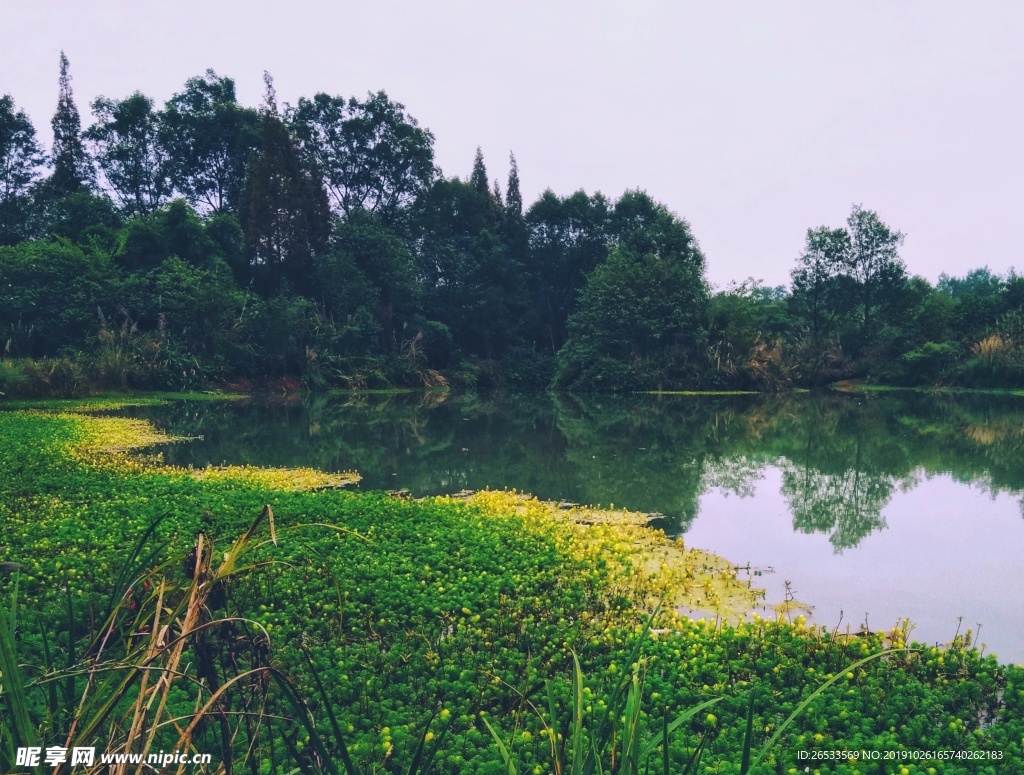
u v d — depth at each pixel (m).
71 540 8.65
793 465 16.20
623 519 11.24
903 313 44.94
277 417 25.69
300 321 36.66
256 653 2.93
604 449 18.59
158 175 42.31
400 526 9.66
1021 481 14.42
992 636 6.81
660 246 43.44
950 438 20.45
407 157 46.91
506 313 46.72
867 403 32.25
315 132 45.91
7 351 27.16
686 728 4.74
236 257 37.59
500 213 50.66
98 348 29.03
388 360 40.88
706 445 19.33
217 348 33.72
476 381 43.78
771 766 4.34
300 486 13.36
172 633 2.75
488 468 15.80
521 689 5.25
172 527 9.29
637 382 39.25
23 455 14.35
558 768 2.60
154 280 32.69
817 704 5.07
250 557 7.46
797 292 47.06
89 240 32.53
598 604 7.31
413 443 19.62
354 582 7.49
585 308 43.28
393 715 4.85
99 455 15.60
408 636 6.30
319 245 40.47
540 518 10.62
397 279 41.78
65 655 5.16
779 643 6.13
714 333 40.62
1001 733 4.79
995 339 38.69
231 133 42.53
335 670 5.52
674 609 7.30
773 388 39.28
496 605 7.06
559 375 41.34
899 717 5.00
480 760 4.36
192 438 19.64
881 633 6.52
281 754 3.87
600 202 50.81
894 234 44.94
